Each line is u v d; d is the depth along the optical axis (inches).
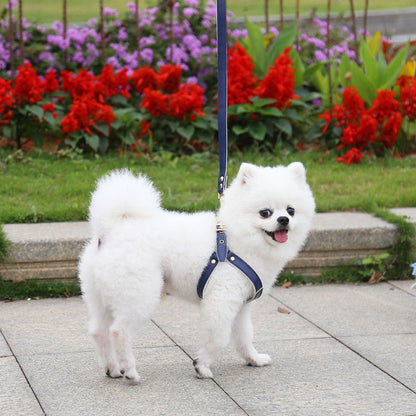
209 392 148.9
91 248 153.7
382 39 427.5
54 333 185.9
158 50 402.9
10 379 154.8
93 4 747.4
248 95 347.3
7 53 386.3
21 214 245.6
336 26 452.8
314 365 165.3
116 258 145.4
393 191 286.5
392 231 239.1
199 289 152.6
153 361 167.2
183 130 338.3
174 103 338.0
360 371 161.5
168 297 218.7
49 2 773.3
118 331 147.3
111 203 149.6
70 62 393.1
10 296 216.4
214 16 414.9
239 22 481.7
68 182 292.4
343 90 360.5
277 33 423.8
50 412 138.4
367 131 338.3
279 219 146.6
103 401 143.8
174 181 298.7
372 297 221.5
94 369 161.5
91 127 338.3
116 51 395.9
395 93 370.3
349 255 239.9
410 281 238.7
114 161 329.1
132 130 350.9
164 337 184.1
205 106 383.6
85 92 346.3
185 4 414.6
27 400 144.0
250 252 151.9
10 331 187.2
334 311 207.3
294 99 358.0
